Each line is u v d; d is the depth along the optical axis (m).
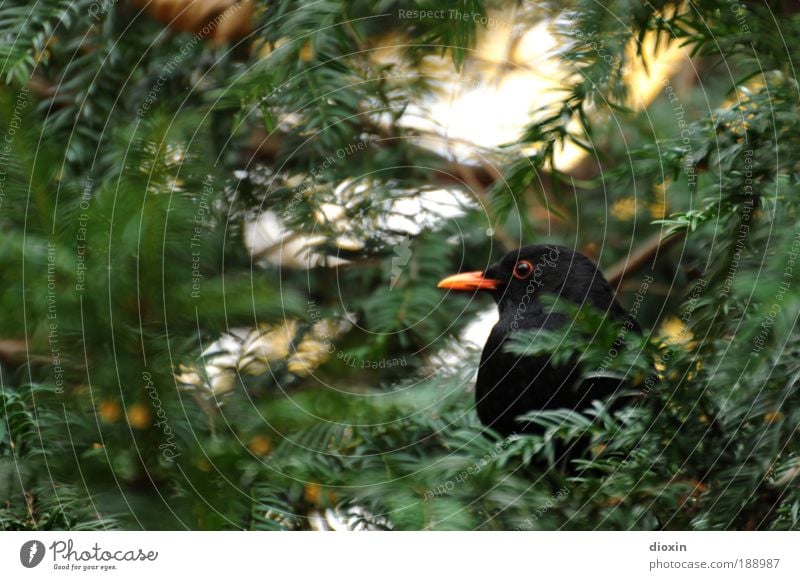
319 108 6.07
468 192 8.07
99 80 6.43
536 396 7.22
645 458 4.96
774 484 4.77
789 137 5.09
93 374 4.36
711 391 4.85
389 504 4.98
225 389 5.16
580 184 7.63
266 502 4.79
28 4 5.99
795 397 4.64
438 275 7.90
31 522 4.59
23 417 4.54
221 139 7.05
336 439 5.07
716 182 5.31
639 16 5.77
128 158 4.76
